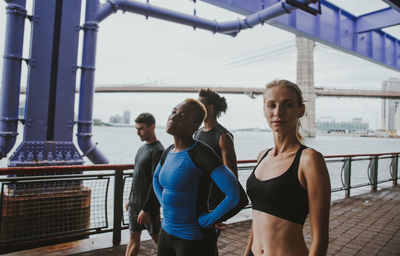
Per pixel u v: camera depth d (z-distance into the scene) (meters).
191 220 1.37
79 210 3.56
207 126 2.14
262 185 1.12
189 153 1.37
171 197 1.38
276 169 1.11
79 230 3.08
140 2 5.62
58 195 3.47
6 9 3.78
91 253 2.87
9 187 3.34
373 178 6.99
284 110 1.11
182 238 1.37
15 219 3.23
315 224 0.98
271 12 6.34
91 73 4.45
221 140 2.00
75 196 3.56
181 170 1.35
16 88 3.86
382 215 4.64
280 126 1.12
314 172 1.00
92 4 4.44
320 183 0.99
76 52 4.25
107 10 4.77
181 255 1.37
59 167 2.89
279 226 1.05
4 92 3.79
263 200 1.11
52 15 4.04
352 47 9.98
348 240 3.53
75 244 3.10
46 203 3.40
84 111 4.45
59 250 2.94
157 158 2.18
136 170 2.27
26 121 3.87
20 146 3.79
